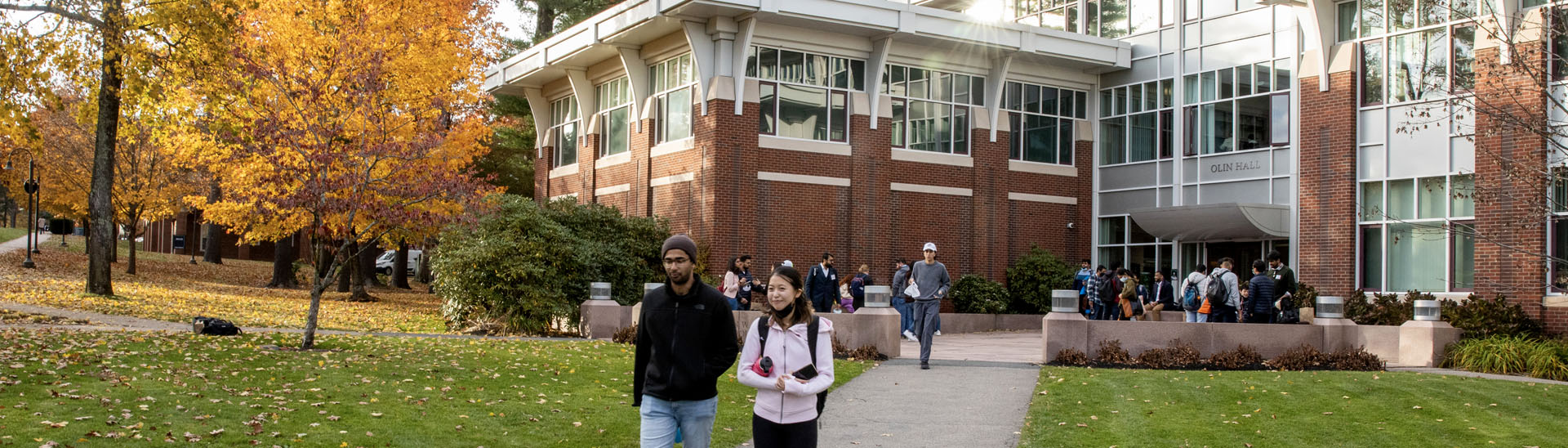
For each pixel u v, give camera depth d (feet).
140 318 69.41
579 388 43.14
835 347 57.82
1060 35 97.60
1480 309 66.64
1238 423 36.96
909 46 94.63
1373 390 44.65
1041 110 102.42
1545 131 54.34
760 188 87.86
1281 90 89.35
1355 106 82.43
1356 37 82.79
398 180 69.97
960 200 97.50
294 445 29.50
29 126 58.49
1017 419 38.37
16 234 229.86
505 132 130.21
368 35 79.25
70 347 47.19
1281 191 88.79
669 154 91.97
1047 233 101.96
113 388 35.91
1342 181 82.53
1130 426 36.50
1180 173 96.63
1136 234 100.73
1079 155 104.22
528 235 76.79
